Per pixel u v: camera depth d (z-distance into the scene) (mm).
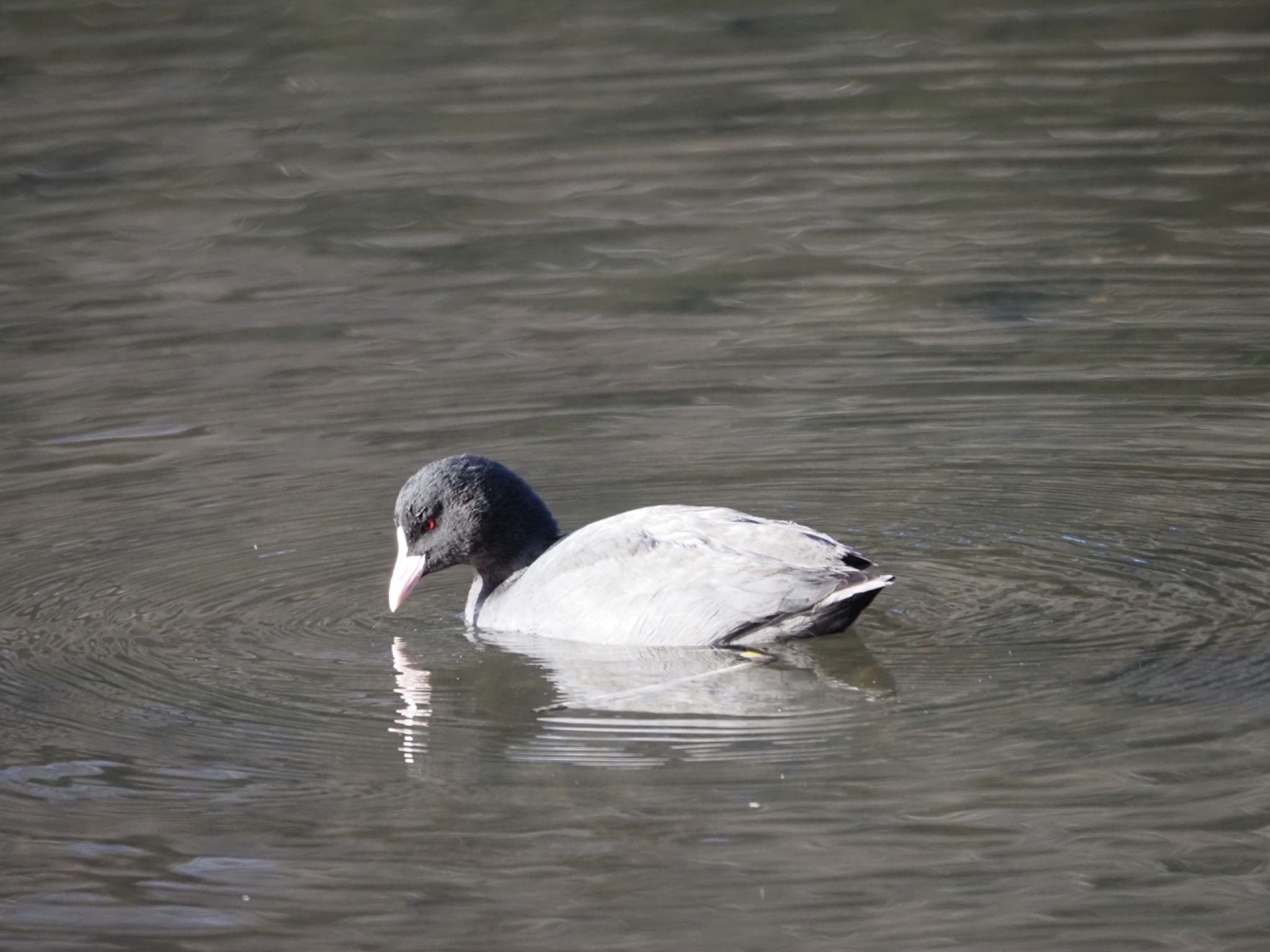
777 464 14672
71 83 25094
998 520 13281
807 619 10961
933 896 8281
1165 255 19172
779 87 24891
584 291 19203
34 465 15094
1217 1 27344
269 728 10391
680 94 24766
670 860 8688
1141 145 22281
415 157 22750
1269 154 21641
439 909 8375
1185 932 7949
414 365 17359
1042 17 27203
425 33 27219
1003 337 17406
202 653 11531
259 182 22141
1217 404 15461
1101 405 15625
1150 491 13672
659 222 20844
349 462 15031
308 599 12469
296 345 17969
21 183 22172
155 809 9398
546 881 8570
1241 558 12234
